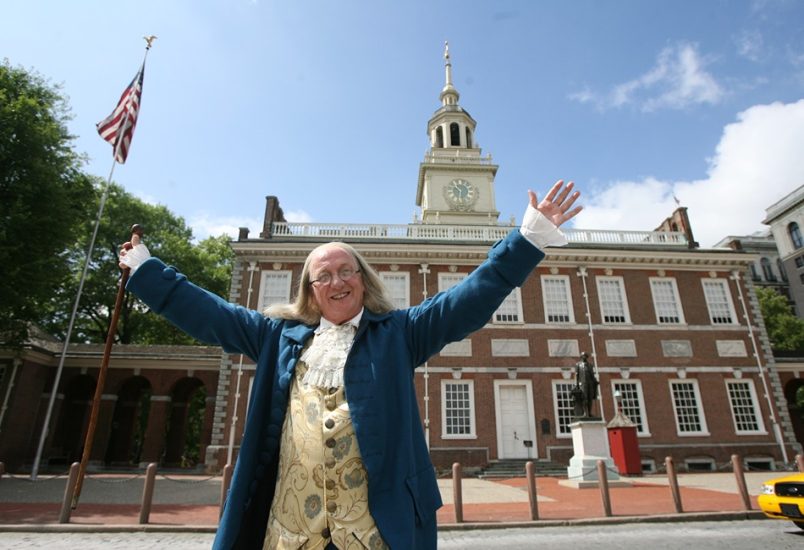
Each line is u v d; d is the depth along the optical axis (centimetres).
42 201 1875
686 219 2873
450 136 4256
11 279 1766
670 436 2330
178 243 3669
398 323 231
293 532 191
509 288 218
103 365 976
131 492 1498
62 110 2138
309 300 248
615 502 1225
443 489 1606
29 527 922
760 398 2445
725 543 801
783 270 6656
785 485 875
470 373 2364
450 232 2798
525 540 848
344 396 208
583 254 2578
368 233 2769
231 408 2233
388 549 181
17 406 2272
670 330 2517
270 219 2688
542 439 2281
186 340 3784
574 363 2420
